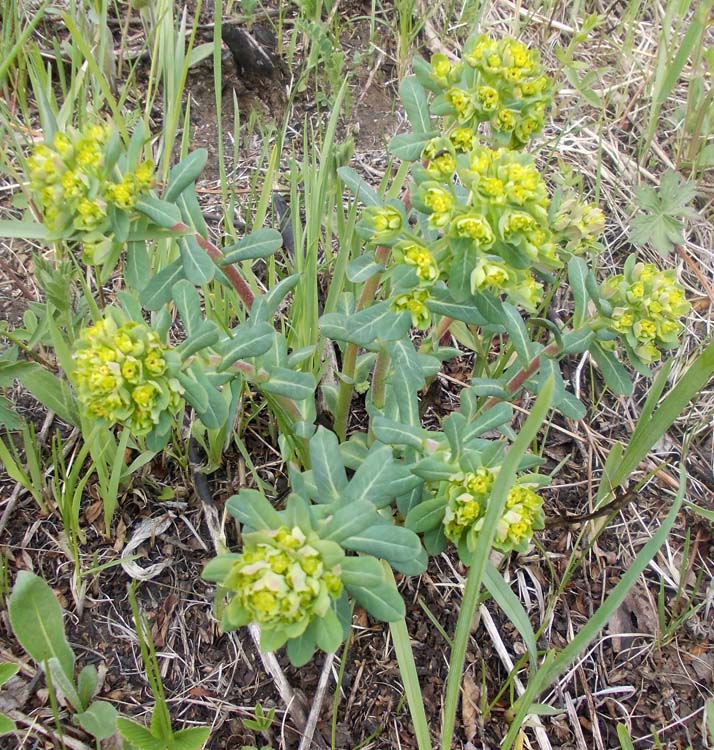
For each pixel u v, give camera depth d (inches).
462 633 12.8
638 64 29.3
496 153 13.6
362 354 21.0
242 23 28.3
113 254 14.2
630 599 19.7
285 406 18.0
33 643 15.5
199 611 18.1
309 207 20.9
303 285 19.9
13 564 18.0
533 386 17.5
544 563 19.9
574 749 17.4
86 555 18.4
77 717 15.9
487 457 13.7
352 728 17.0
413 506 15.5
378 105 28.4
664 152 28.3
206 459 20.2
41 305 19.8
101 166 13.3
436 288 15.9
